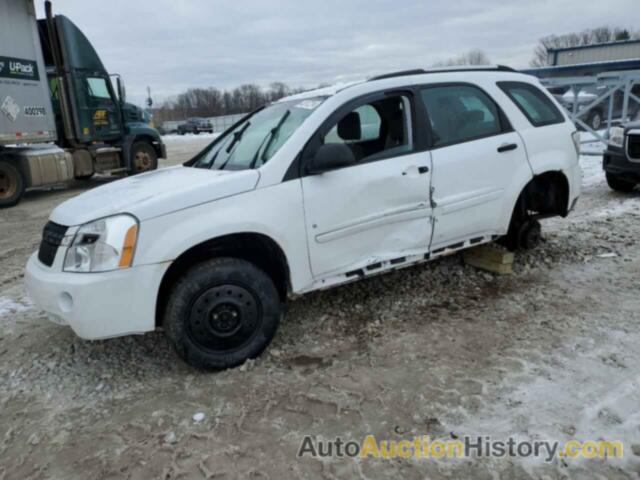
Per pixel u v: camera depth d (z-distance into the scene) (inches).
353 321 155.5
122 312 116.4
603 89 547.2
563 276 182.2
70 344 151.9
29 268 130.0
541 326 144.9
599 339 135.4
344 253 141.2
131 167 525.7
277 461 96.9
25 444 107.3
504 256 182.4
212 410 114.3
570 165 185.8
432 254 158.7
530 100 182.2
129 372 134.3
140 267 116.3
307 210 133.6
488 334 142.2
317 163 130.8
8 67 389.7
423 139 151.8
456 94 163.2
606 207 287.1
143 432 108.2
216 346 128.0
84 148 483.2
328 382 122.6
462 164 157.1
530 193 191.2
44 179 423.2
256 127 162.1
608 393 111.3
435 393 115.3
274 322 134.6
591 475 89.0
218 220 122.5
